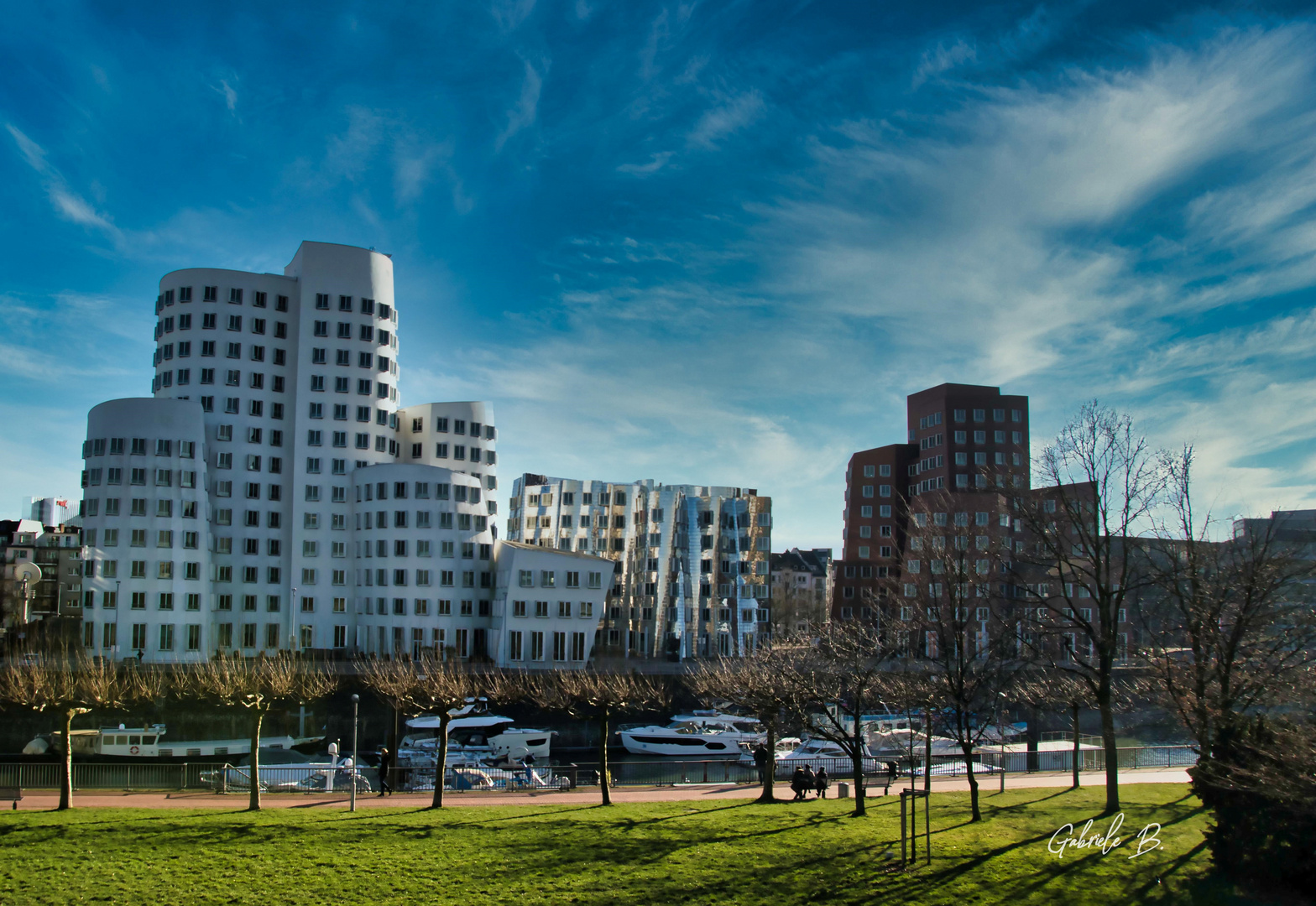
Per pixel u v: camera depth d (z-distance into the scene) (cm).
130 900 2684
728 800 4581
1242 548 4162
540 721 9044
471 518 11362
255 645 10900
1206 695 3678
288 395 11512
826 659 5597
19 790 4400
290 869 3003
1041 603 4703
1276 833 2903
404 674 5978
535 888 2864
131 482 9981
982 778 5425
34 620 12694
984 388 14750
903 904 2783
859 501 15575
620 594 14162
